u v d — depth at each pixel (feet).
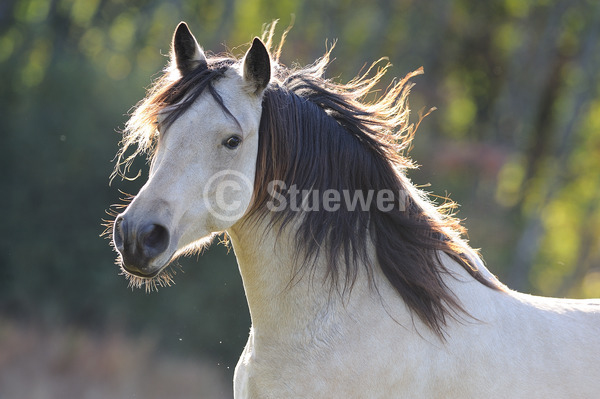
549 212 88.63
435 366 11.21
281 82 12.05
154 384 47.55
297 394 11.25
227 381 51.06
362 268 11.53
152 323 53.21
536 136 91.30
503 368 11.28
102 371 47.42
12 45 73.10
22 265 55.26
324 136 11.64
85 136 55.88
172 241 10.58
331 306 11.34
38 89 57.72
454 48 91.91
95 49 78.43
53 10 72.28
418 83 85.51
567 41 87.35
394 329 11.24
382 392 11.11
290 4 83.87
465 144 78.23
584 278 95.45
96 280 54.85
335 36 79.87
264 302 11.64
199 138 10.79
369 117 12.14
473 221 73.00
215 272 52.54
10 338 49.29
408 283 11.43
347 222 11.53
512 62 85.51
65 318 54.13
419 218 11.91
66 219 55.57
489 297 11.94
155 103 11.27
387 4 80.53
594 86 78.74
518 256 75.41
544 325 11.78
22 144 55.77
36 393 43.62
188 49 11.58
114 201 55.83
